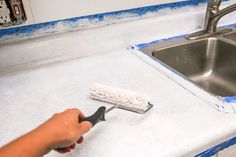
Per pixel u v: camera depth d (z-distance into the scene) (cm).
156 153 50
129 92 64
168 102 66
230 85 109
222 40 111
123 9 103
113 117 61
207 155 56
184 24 119
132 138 54
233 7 106
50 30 93
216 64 117
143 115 61
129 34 106
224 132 55
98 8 97
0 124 61
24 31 88
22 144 40
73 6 92
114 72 85
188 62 115
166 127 57
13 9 82
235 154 64
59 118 47
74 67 91
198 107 63
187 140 52
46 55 93
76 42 96
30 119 63
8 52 86
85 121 51
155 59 94
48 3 88
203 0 122
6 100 71
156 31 112
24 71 89
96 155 50
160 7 112
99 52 102
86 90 75
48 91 75
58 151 49
